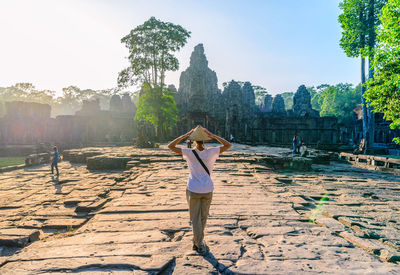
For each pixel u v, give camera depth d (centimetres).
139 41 4025
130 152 2064
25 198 862
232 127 5197
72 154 2134
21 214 667
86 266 276
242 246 341
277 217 486
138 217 484
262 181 902
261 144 4228
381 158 1474
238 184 831
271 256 308
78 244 345
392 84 1405
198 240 310
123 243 349
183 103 6512
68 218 606
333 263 290
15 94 10000
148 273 260
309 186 934
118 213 520
